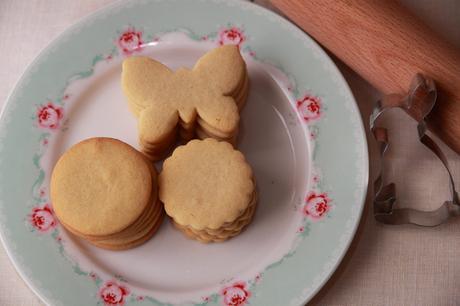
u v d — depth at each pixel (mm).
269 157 661
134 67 643
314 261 624
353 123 655
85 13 707
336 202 639
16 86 666
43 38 701
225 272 631
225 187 618
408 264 637
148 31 685
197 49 684
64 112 668
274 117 671
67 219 606
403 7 647
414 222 640
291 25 678
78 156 621
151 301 621
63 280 622
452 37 680
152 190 619
